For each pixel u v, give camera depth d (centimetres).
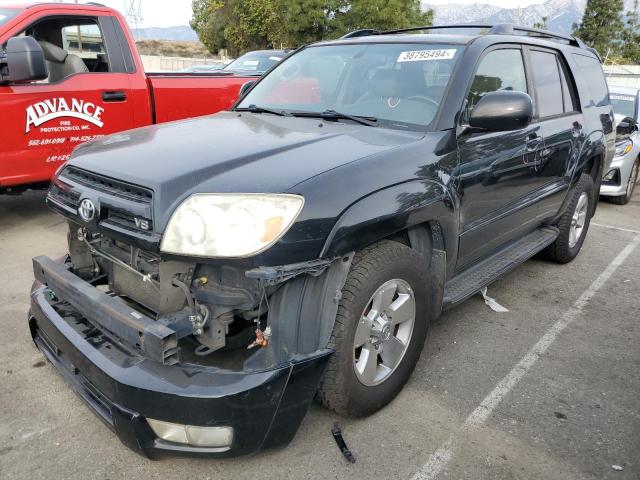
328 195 230
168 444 221
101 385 226
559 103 453
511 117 295
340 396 253
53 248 514
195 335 239
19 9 530
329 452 258
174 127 316
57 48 561
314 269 222
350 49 380
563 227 500
